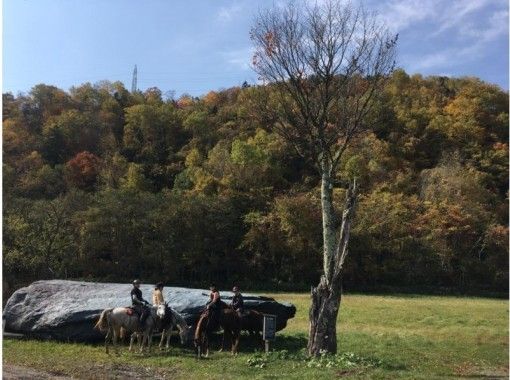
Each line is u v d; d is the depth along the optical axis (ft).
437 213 207.72
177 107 352.69
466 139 262.06
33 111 294.46
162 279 198.90
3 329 62.39
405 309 113.91
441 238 203.82
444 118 270.05
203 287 197.77
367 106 57.98
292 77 55.42
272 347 59.00
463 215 206.18
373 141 244.22
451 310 112.98
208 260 209.56
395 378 40.16
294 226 204.33
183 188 250.16
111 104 323.37
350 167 224.33
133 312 53.88
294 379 39.50
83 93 326.85
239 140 258.98
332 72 55.47
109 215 193.67
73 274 189.78
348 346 59.98
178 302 61.46
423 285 201.26
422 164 256.52
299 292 191.72
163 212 204.33
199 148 290.56
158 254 198.08
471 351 59.57
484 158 248.32
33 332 60.03
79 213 190.49
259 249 209.77
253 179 240.12
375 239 203.21
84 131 282.56
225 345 59.52
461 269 200.23
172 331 61.16
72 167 246.06
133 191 222.07
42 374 41.55
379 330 78.95
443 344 64.13
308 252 206.69
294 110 57.11
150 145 299.38
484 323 90.84
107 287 66.44
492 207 219.61
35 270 165.17
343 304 128.47
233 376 41.86
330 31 55.11
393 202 214.90
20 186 213.05
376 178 234.38
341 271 50.47
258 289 199.11
